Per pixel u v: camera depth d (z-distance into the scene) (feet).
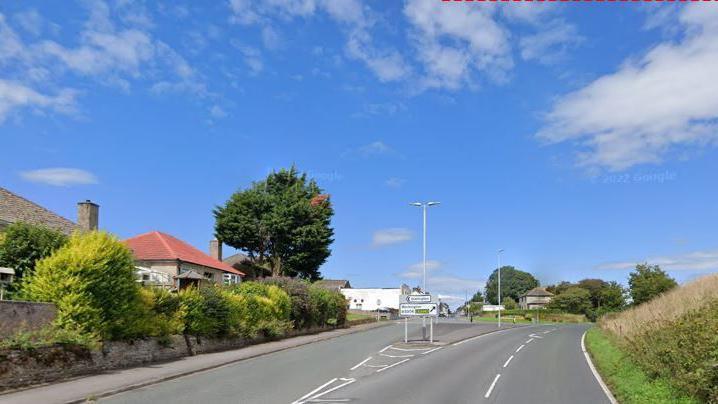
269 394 53.47
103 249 68.85
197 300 90.74
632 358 68.08
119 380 58.80
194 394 53.06
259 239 209.67
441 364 82.94
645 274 207.41
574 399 52.75
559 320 326.85
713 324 42.04
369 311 307.99
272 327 120.37
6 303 55.36
